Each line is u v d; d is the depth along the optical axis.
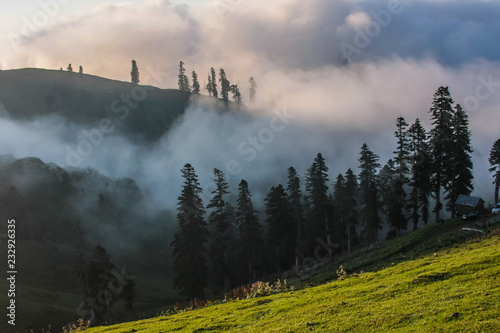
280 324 19.94
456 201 52.00
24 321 48.88
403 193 58.34
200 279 53.41
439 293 18.72
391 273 26.53
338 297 22.77
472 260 22.34
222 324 22.17
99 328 27.39
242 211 60.38
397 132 57.56
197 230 54.72
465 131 54.38
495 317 14.51
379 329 16.25
